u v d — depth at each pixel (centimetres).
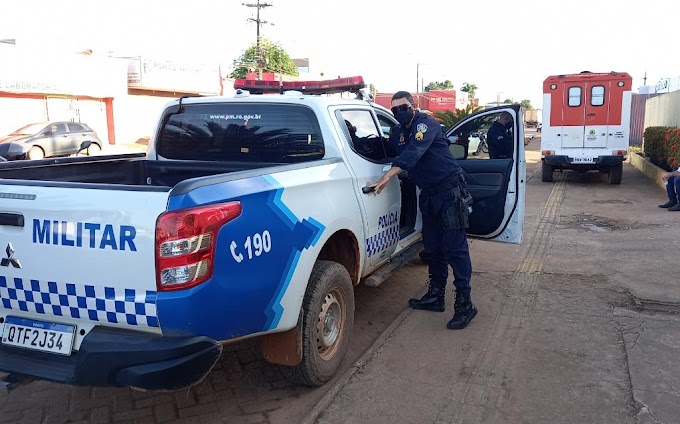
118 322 273
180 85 3497
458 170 452
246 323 297
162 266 261
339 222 373
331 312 381
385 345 433
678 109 1537
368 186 419
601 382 369
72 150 1981
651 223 873
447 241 455
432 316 494
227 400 360
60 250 278
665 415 328
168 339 266
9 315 305
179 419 337
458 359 408
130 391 371
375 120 487
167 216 260
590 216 959
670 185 998
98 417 339
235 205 283
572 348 421
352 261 416
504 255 700
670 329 452
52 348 288
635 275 598
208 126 454
